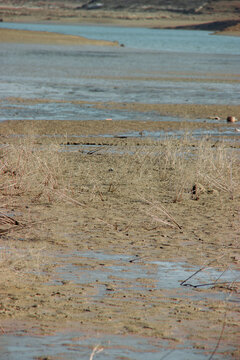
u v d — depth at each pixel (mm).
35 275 14461
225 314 12250
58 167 28703
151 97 66875
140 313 12133
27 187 25078
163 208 22531
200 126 49312
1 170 26891
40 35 192000
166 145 37188
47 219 20516
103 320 11680
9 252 16422
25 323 11391
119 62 117500
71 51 145125
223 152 33219
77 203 23031
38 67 98688
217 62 128125
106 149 37375
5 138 39938
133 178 28781
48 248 16984
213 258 16531
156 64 116188
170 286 14055
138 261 16016
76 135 42906
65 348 10250
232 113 57031
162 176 28953
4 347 10227
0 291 13180
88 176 28750
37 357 9836
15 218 20547
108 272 14969
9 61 106812
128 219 20938
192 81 86125
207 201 24484
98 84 78625
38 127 45438
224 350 10367
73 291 13406
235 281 14555
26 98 62125
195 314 12203
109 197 24578
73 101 61656
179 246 17672
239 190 26719
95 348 9961
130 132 45125
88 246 17344
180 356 10047
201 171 28656
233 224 20609
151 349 10320
